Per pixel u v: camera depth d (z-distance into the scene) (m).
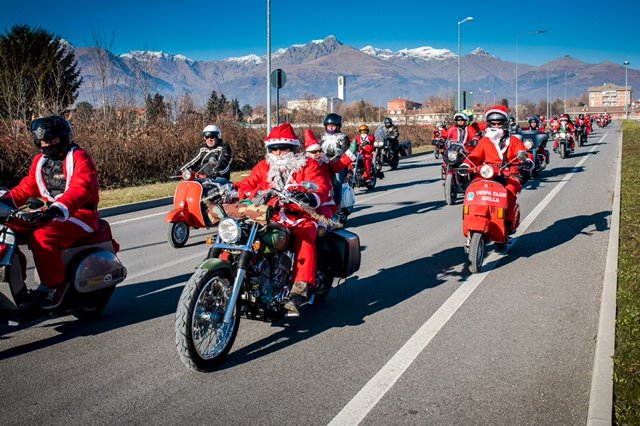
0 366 4.98
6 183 15.96
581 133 34.75
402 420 4.07
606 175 19.00
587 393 4.41
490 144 8.42
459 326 5.82
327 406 4.27
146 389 4.55
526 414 4.13
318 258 6.14
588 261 8.20
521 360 5.00
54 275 5.33
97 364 5.02
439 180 19.67
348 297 6.84
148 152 19.48
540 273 7.68
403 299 6.72
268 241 5.05
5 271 4.98
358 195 16.33
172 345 5.44
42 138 5.50
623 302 6.12
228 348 4.95
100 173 18.12
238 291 4.89
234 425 4.02
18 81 19.58
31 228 5.29
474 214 7.86
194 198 9.56
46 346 5.41
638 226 9.91
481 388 4.51
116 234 10.96
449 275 7.69
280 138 5.83
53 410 4.23
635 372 4.54
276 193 5.37
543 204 13.21
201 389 4.55
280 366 4.96
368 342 5.46
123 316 6.25
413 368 4.88
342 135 11.96
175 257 9.01
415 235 10.34
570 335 5.53
